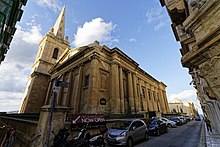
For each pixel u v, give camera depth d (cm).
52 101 685
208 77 233
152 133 1280
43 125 721
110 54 2266
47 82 3228
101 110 1731
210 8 216
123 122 1046
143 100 2758
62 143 649
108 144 906
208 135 1182
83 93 1894
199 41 226
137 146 881
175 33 694
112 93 1936
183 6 373
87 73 1989
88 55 2073
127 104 2180
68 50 2870
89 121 972
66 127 798
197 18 237
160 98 3841
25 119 1124
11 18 448
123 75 2400
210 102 905
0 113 2025
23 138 892
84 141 704
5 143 770
